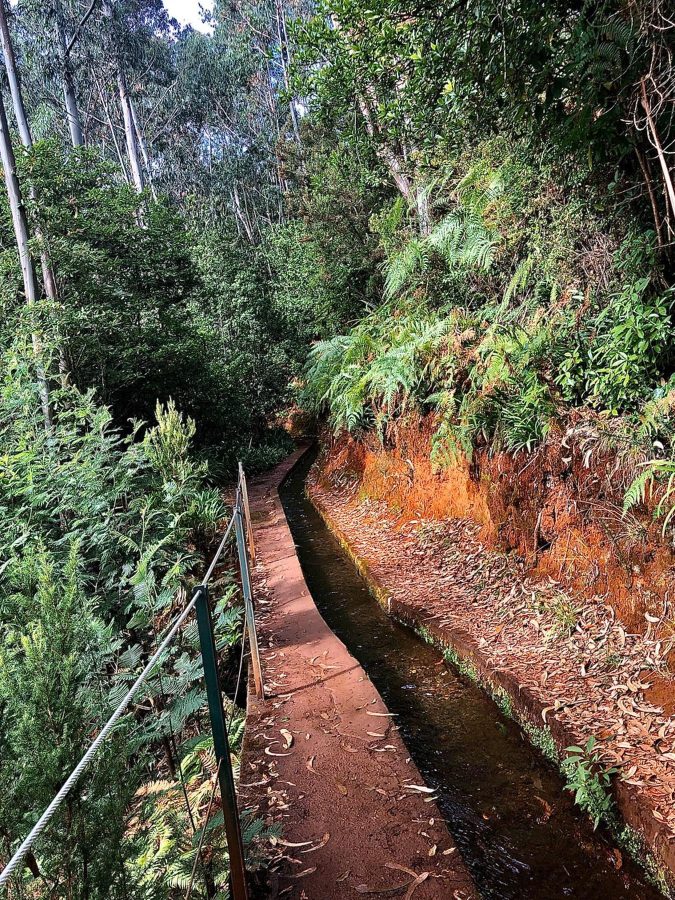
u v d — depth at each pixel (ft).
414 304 25.05
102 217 30.81
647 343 10.69
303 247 47.67
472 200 18.28
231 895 6.54
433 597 15.56
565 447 12.66
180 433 19.98
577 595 12.26
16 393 18.07
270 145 105.09
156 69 93.25
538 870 7.82
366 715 10.25
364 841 7.41
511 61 8.93
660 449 10.19
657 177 10.42
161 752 11.51
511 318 16.62
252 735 10.04
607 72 8.43
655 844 7.25
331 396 30.25
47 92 64.59
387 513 23.63
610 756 8.56
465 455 17.35
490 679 11.64
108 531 14.73
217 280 53.06
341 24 12.59
